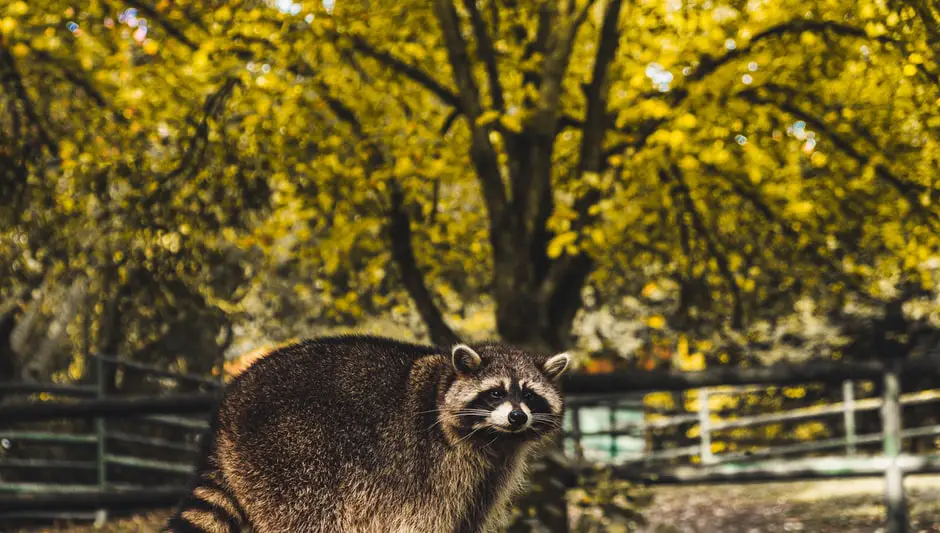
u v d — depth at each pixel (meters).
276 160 9.10
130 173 8.70
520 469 5.46
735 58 8.95
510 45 10.20
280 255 13.56
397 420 5.05
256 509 4.89
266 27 8.51
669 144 8.56
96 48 9.67
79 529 10.62
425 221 10.55
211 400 7.25
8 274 9.05
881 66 8.92
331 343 5.19
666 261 10.89
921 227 9.38
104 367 10.98
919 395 14.93
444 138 9.42
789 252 10.48
